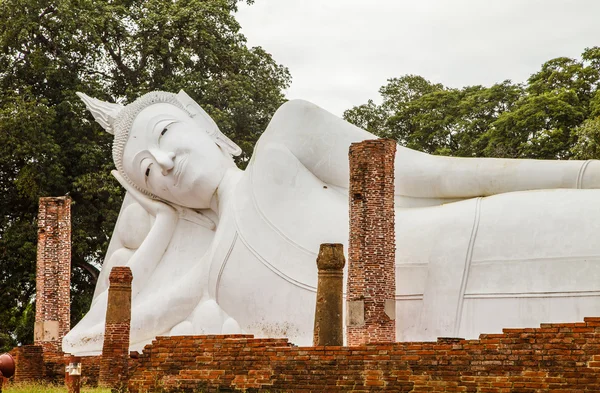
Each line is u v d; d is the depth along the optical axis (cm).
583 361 1490
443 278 2159
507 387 1545
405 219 2312
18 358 2591
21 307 3862
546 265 2069
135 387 1941
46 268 2814
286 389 1762
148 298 2664
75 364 1925
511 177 2297
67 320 2811
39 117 3628
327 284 1855
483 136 4050
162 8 4069
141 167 2756
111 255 2886
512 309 2075
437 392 1609
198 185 2689
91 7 3862
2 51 3812
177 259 2733
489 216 2188
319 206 2441
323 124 2536
